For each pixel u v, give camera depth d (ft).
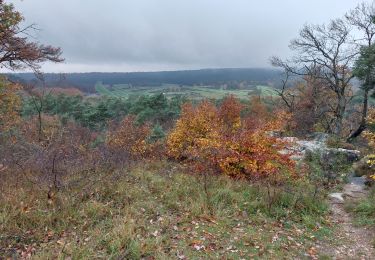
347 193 37.35
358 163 47.47
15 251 20.07
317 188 35.65
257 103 152.87
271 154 38.58
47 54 75.46
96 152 39.19
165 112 127.65
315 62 103.35
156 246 21.15
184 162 49.39
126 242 21.02
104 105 133.39
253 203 29.53
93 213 25.07
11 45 67.77
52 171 28.40
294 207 30.07
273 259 21.04
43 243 20.98
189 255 20.74
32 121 89.20
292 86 131.75
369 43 92.58
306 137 82.64
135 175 35.68
